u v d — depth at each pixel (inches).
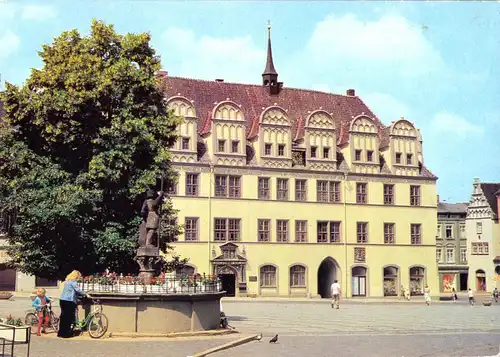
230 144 2657.5
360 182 2869.1
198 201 2581.2
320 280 2935.5
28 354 733.3
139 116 1322.6
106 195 1285.7
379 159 2938.0
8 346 844.6
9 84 1264.8
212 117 2640.3
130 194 1286.9
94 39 1336.1
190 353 814.5
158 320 975.6
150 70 1357.0
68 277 965.2
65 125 1243.8
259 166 2691.9
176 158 2564.0
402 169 2955.2
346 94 3216.0
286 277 2699.3
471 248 4077.3
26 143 1272.1
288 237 2719.0
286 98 3043.8
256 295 2635.3
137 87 1318.9
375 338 1080.2
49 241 1235.9
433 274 2967.5
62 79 1270.9
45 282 2512.3
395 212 2920.8
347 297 2790.4
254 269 2645.2
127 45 1344.7
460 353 882.1
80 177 1238.9
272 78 3038.9
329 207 2800.2
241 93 2960.1
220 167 2625.5
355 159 2878.9
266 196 2701.8
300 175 2758.4
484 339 1083.3
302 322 1412.4
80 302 992.2
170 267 1489.9
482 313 1892.2
